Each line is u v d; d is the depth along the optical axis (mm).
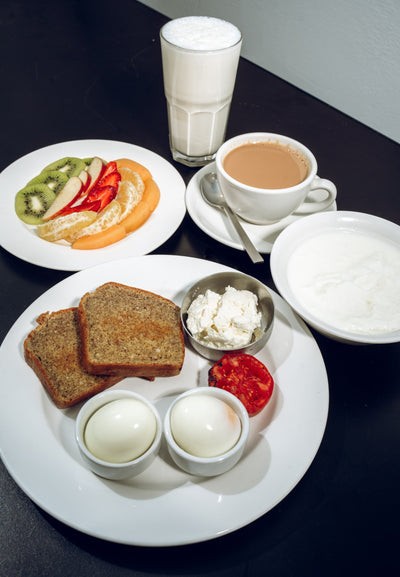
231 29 561
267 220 508
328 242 458
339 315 410
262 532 331
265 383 375
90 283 451
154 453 338
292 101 710
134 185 532
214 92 554
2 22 847
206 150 618
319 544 326
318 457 366
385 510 342
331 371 416
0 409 367
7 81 725
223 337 394
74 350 413
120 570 316
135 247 484
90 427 336
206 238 523
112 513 318
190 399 347
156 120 669
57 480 333
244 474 341
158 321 431
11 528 330
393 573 316
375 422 386
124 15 868
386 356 429
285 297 394
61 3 896
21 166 574
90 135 642
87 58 770
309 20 691
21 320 422
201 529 311
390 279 432
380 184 588
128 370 393
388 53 637
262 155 518
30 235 494
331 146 640
